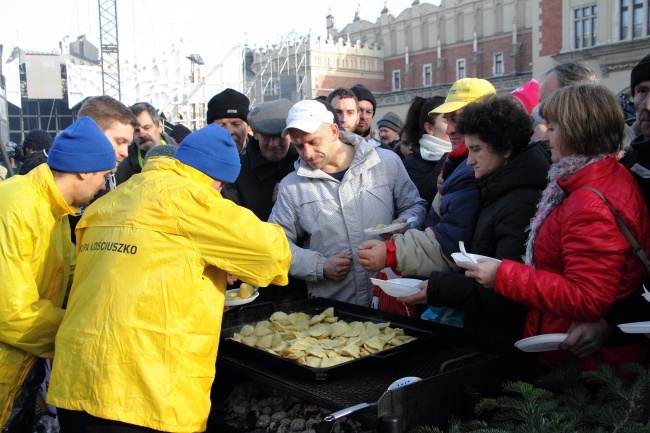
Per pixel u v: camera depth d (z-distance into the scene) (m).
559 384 1.92
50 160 2.24
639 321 1.92
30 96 29.62
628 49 25.61
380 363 2.13
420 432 1.70
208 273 2.06
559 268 1.99
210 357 2.04
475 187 2.45
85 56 35.16
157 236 1.97
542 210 2.06
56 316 2.18
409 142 4.12
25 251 2.12
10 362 2.19
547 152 2.60
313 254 3.02
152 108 4.13
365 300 3.10
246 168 3.68
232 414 2.40
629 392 1.68
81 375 1.91
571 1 28.12
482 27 40.94
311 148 3.01
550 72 2.87
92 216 2.10
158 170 2.10
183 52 20.22
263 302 3.18
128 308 1.92
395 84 47.06
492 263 2.01
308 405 2.30
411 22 45.38
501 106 2.22
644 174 2.10
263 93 47.69
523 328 2.33
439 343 2.36
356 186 3.11
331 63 44.97
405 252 2.47
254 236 1.98
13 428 2.38
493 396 1.96
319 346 2.28
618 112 1.92
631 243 1.86
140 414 1.88
